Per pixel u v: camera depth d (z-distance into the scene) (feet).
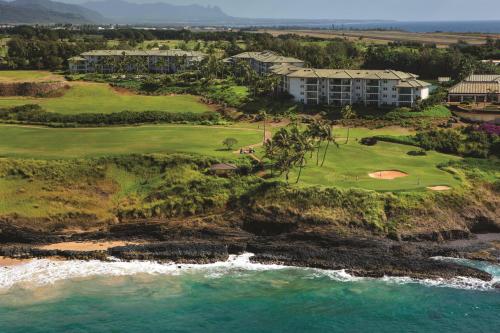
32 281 317.83
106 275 324.80
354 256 337.52
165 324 275.80
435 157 477.77
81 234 376.07
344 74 636.89
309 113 619.67
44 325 274.16
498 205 398.83
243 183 406.82
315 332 270.26
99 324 275.18
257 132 541.34
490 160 475.31
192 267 334.24
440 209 380.99
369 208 375.86
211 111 634.43
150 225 379.35
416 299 296.92
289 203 382.83
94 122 570.46
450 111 609.01
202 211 391.86
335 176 417.28
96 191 412.36
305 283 314.35
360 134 544.62
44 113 588.91
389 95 622.95
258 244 356.59
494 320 278.05
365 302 294.87
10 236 372.99
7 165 429.38
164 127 557.74
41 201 399.85
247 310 288.10
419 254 343.46
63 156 447.01
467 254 344.69
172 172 426.92
